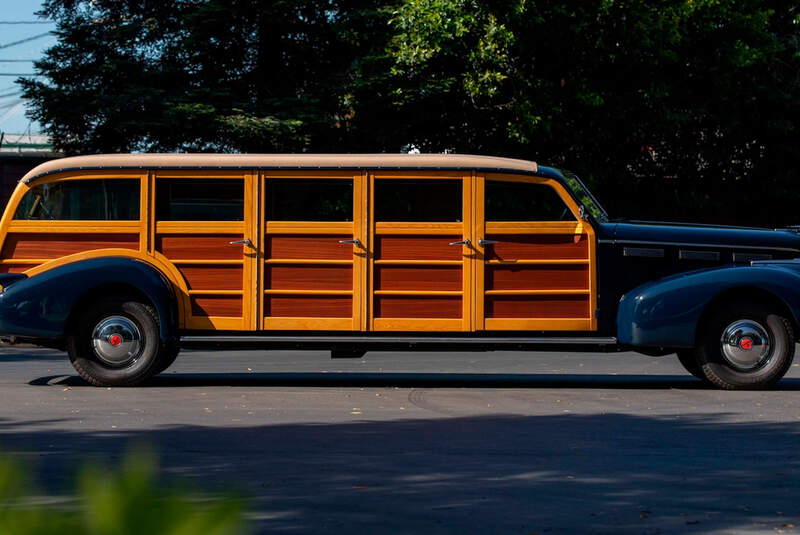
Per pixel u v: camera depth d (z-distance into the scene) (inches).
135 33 864.3
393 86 829.8
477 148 890.7
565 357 562.3
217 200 381.7
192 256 380.8
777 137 1016.2
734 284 360.5
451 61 848.3
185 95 810.2
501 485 200.1
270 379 410.0
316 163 379.2
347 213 379.2
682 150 989.8
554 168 399.2
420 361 529.3
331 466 219.5
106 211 382.9
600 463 224.8
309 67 883.4
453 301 377.4
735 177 1038.4
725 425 282.8
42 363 499.8
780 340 364.2
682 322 359.6
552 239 378.0
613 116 876.0
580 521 169.9
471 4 800.3
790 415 303.3
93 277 364.8
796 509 180.2
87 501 31.1
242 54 866.1
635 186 973.8
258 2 814.5
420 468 217.9
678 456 234.2
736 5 932.0
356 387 380.2
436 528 164.1
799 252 385.1
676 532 162.7
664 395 354.6
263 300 379.6
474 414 304.3
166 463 221.6
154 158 381.7
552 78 860.6
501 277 377.4
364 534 159.8
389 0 871.1
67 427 274.4
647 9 842.8
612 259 378.0
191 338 376.8
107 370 369.7
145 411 307.3
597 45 821.9
